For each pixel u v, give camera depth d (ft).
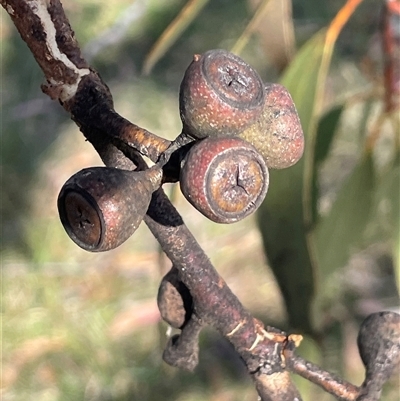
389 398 1.01
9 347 1.14
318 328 0.76
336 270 0.81
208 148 0.28
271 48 0.81
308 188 0.73
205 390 1.07
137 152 0.34
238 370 1.09
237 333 0.36
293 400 0.37
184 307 0.39
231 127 0.29
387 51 0.78
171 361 0.40
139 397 1.08
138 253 1.28
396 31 0.85
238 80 0.30
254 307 1.17
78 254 1.28
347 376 1.04
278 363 0.37
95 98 0.35
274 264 0.75
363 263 1.17
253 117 0.29
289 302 0.76
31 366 1.12
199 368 1.10
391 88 0.79
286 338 0.37
